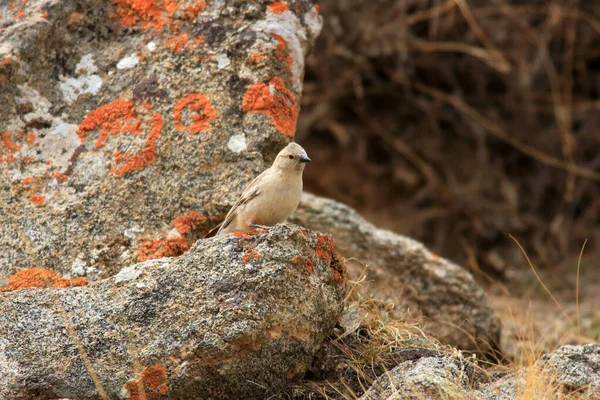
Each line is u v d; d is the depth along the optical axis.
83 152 10.40
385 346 9.56
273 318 8.29
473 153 23.03
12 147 10.41
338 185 23.53
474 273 21.50
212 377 8.27
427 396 8.13
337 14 21.16
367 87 22.52
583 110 23.42
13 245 9.83
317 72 21.81
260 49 10.55
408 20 21.17
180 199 10.12
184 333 8.17
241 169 10.20
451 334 13.42
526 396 7.99
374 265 13.55
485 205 22.55
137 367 8.07
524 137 22.94
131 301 8.37
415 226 22.73
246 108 10.41
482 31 21.84
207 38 10.74
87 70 10.85
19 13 11.16
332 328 9.27
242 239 8.52
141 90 10.59
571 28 22.30
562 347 8.99
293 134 10.62
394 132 23.14
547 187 23.27
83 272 9.71
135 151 10.27
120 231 9.96
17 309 8.50
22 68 10.65
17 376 8.15
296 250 8.48
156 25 10.98
